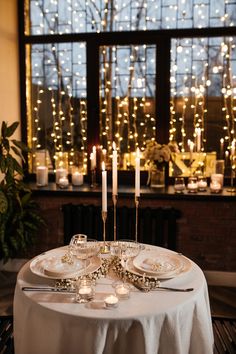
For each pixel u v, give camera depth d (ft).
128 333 4.61
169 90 11.23
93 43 11.30
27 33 11.68
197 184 10.84
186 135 11.43
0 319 7.70
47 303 4.86
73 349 4.65
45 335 4.79
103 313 4.62
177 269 5.67
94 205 10.74
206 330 5.20
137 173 6.35
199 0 10.77
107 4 11.16
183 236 10.69
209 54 11.01
